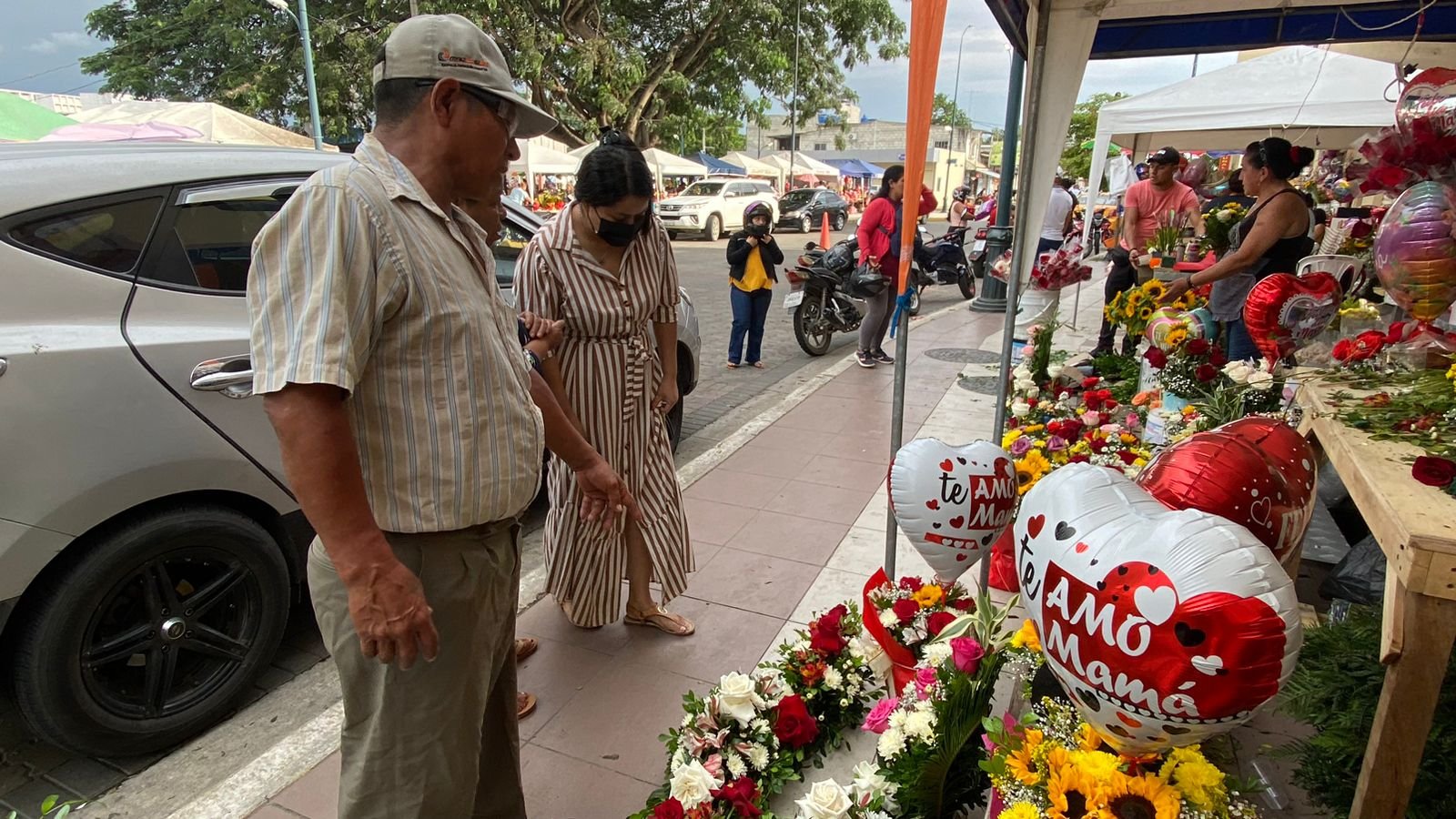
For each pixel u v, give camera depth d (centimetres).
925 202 687
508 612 166
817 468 455
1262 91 689
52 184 224
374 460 138
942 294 1257
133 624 232
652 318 273
